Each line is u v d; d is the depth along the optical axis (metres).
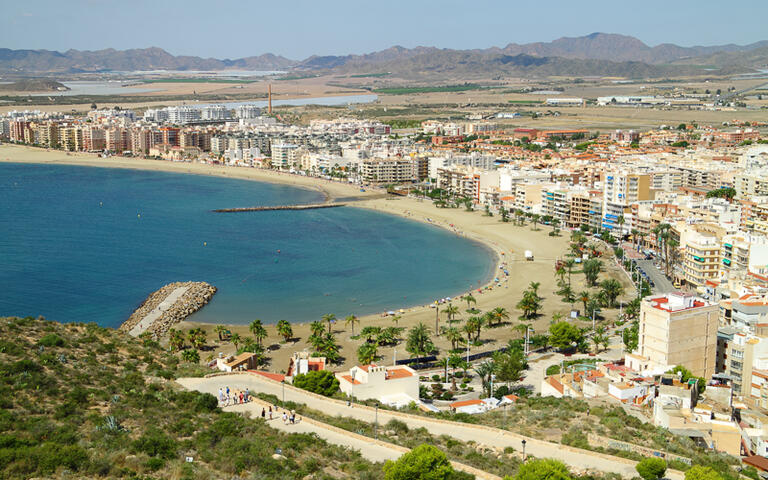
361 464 145.75
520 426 180.88
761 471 160.50
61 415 152.62
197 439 150.75
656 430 175.50
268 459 140.88
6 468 123.31
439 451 141.75
